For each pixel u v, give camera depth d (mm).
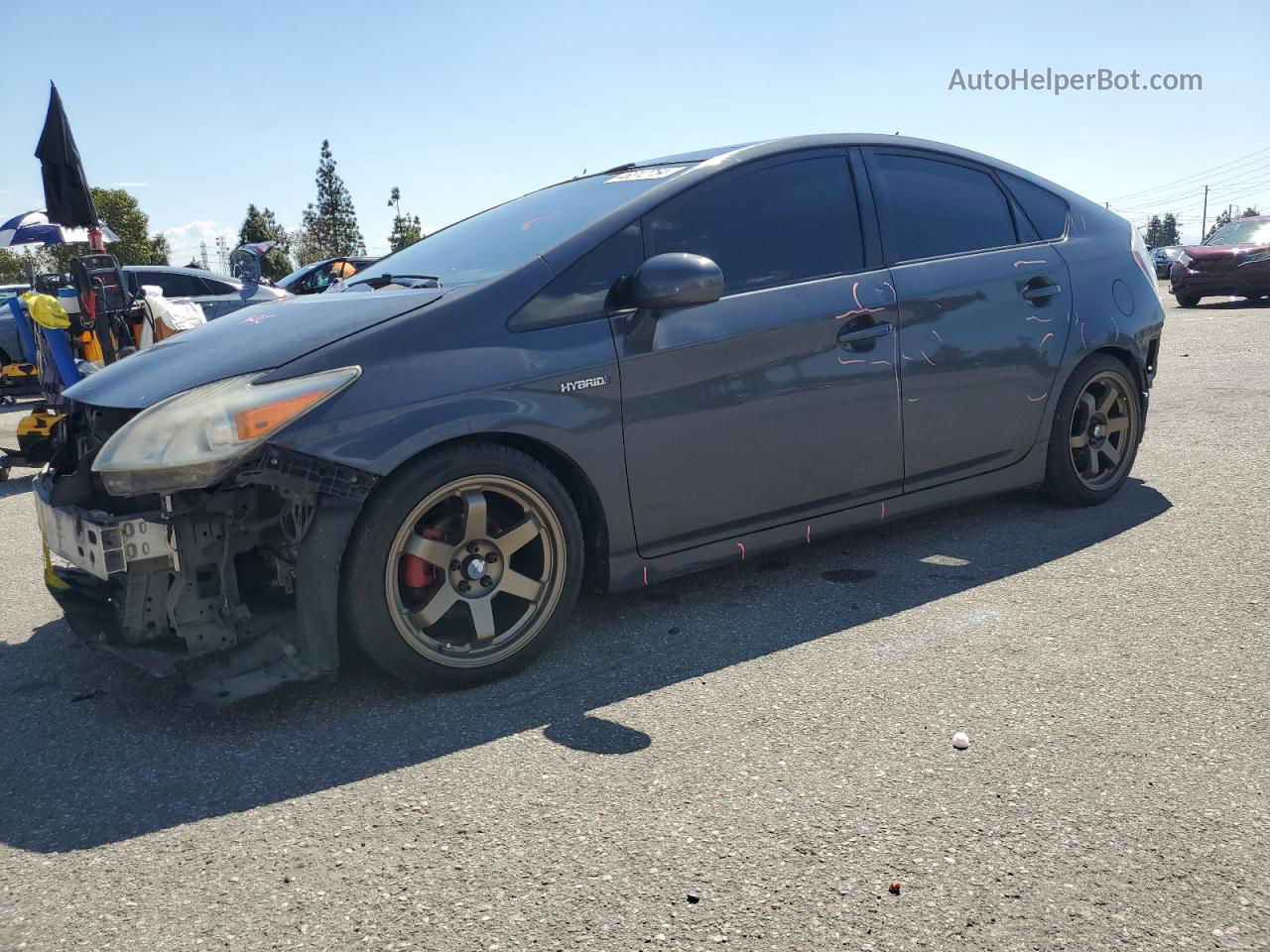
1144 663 2859
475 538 2916
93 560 2699
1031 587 3533
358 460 2660
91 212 7465
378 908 1927
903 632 3191
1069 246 4297
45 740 2756
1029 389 4062
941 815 2145
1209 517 4238
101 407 2879
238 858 2129
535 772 2428
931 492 3871
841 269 3596
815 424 3469
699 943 1771
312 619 2697
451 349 2855
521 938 1812
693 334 3199
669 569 3295
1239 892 1844
